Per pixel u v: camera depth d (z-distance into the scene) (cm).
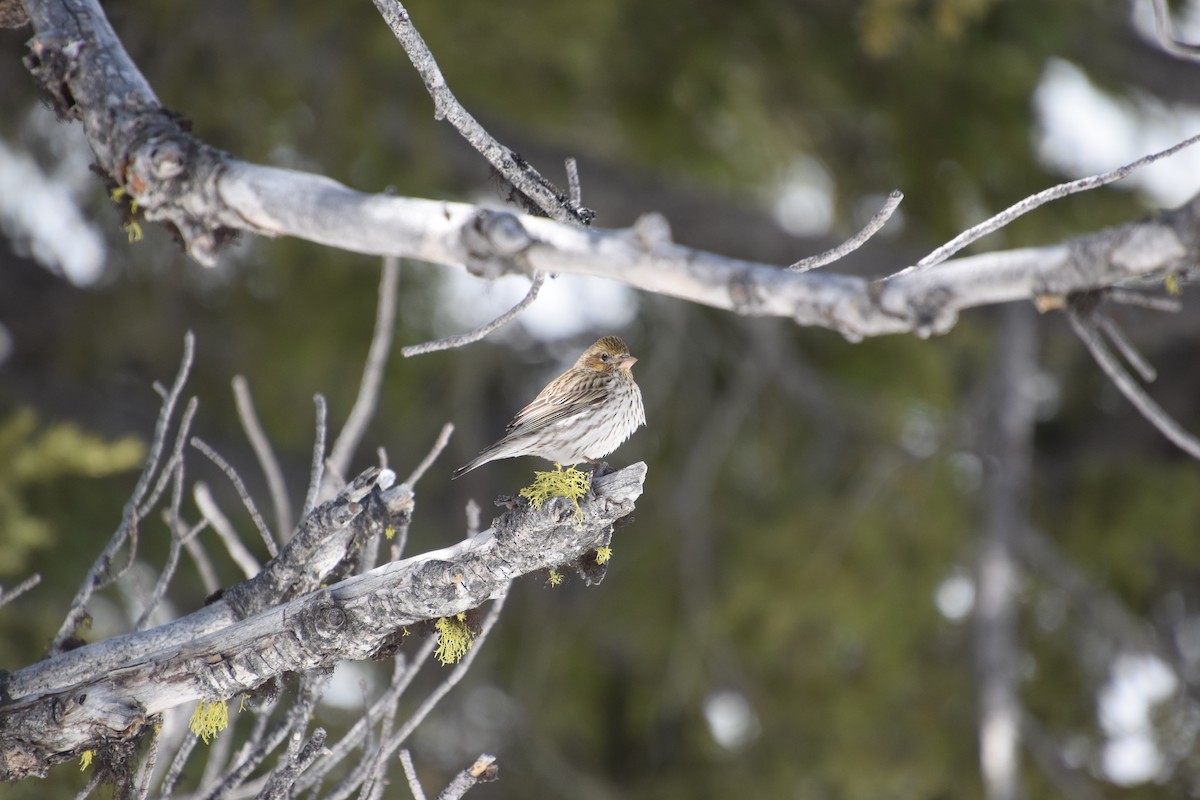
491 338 1677
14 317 1584
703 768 1591
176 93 1270
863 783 1488
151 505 560
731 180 1577
